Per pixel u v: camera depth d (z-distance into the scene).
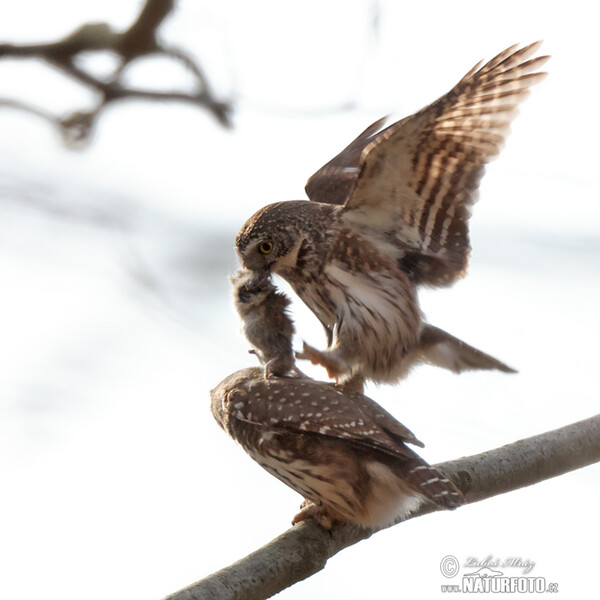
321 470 10.43
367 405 10.77
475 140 11.50
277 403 10.71
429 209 12.09
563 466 11.50
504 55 10.90
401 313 12.33
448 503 9.96
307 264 12.46
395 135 11.39
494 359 12.31
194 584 9.54
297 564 10.05
